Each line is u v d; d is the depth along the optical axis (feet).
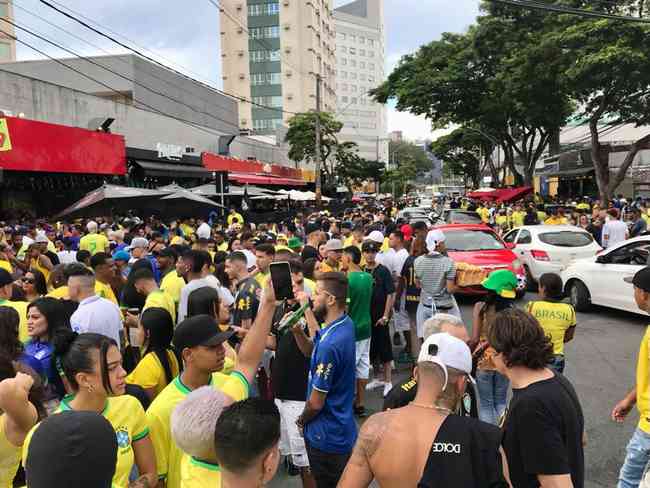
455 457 6.79
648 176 102.27
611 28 60.39
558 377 8.52
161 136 80.38
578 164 120.26
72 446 5.44
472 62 87.71
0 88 49.67
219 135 101.76
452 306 22.74
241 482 6.00
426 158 403.75
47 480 5.36
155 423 9.52
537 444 7.72
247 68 275.59
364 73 422.82
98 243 33.78
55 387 10.91
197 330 9.70
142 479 9.00
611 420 18.61
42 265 26.48
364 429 7.31
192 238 40.27
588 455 16.19
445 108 95.14
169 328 12.33
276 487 15.10
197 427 6.96
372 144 404.57
